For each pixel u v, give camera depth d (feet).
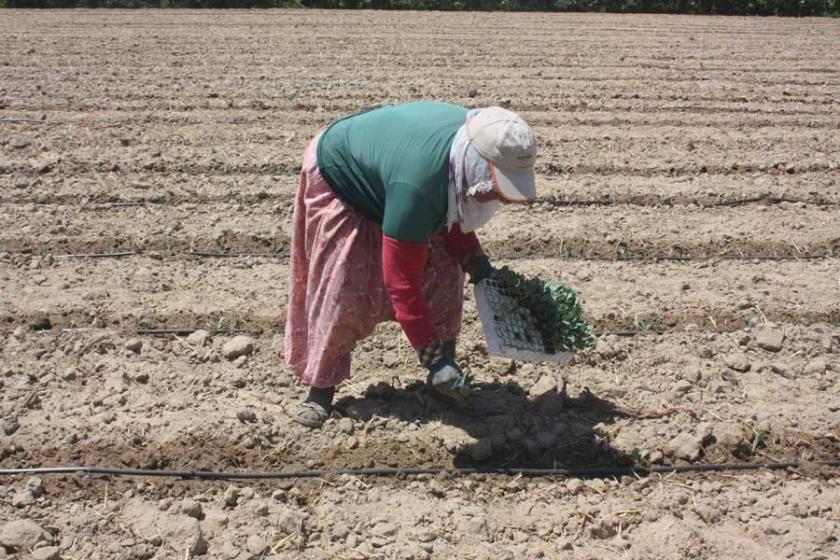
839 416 14.39
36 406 14.11
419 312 12.00
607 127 29.32
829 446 13.84
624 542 11.89
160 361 15.52
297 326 13.34
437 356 12.38
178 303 17.42
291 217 21.47
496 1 75.10
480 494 12.69
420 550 11.63
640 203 23.07
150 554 11.56
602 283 18.69
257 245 20.16
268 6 70.69
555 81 35.91
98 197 22.27
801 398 14.88
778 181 24.70
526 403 14.44
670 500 12.62
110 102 30.73
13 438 13.35
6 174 23.66
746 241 20.85
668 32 53.21
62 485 12.60
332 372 13.29
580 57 42.04
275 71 36.63
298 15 59.21
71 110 29.76
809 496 12.81
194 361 15.57
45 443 13.30
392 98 31.76
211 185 23.25
